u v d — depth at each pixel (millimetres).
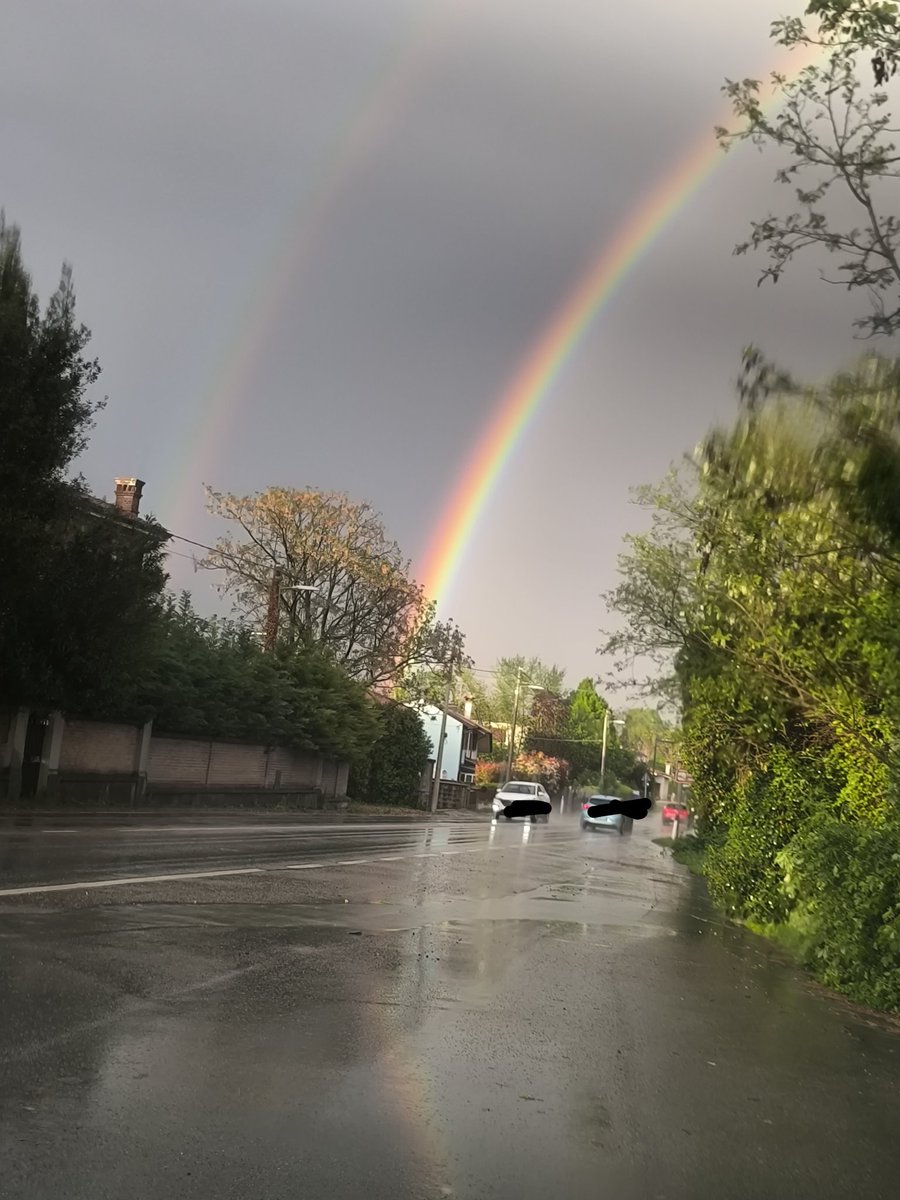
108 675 24109
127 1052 5859
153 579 24344
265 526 46625
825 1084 6730
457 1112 5457
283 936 10016
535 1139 5172
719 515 10164
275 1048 6242
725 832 22891
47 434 21141
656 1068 6727
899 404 6855
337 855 19344
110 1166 4352
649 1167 4953
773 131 7762
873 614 9047
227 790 35375
